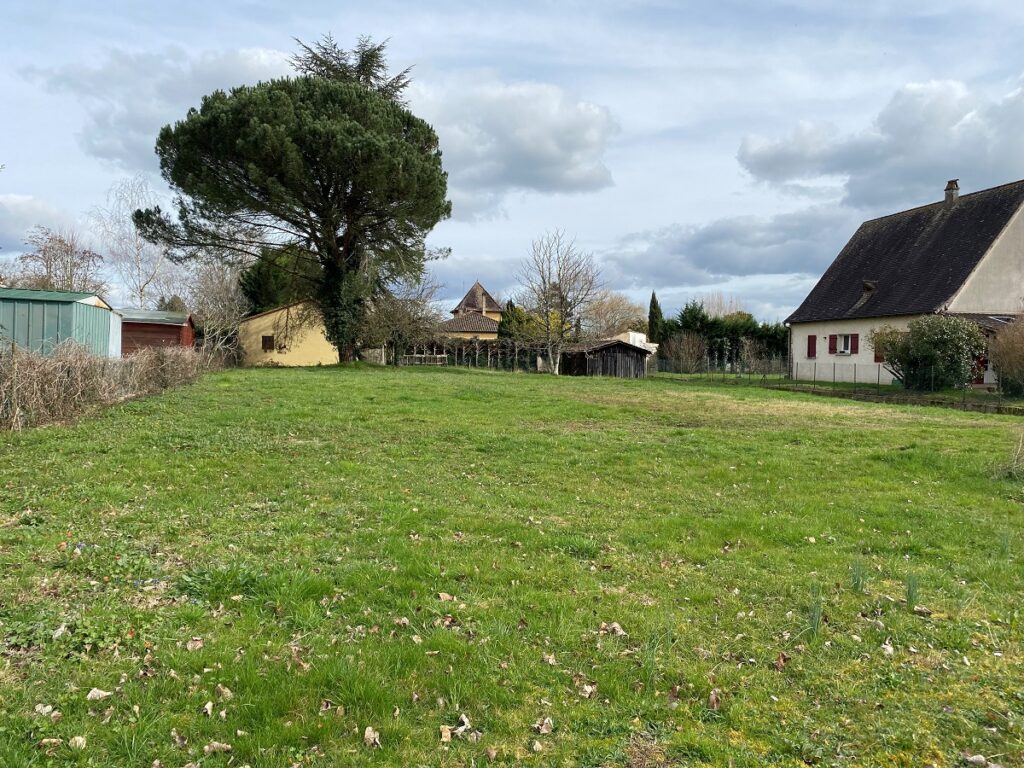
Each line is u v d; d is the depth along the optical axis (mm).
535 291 44656
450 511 7121
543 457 10672
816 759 3229
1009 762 3221
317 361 44938
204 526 6258
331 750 3109
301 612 4430
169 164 33125
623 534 6738
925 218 36469
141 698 3387
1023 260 31375
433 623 4422
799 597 5203
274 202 31234
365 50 41062
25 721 3127
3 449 8938
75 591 4605
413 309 40719
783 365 41656
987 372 27062
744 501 8305
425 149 36812
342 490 7828
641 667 4016
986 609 5090
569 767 3104
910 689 3910
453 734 3301
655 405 19344
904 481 9648
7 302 15102
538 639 4332
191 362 21766
